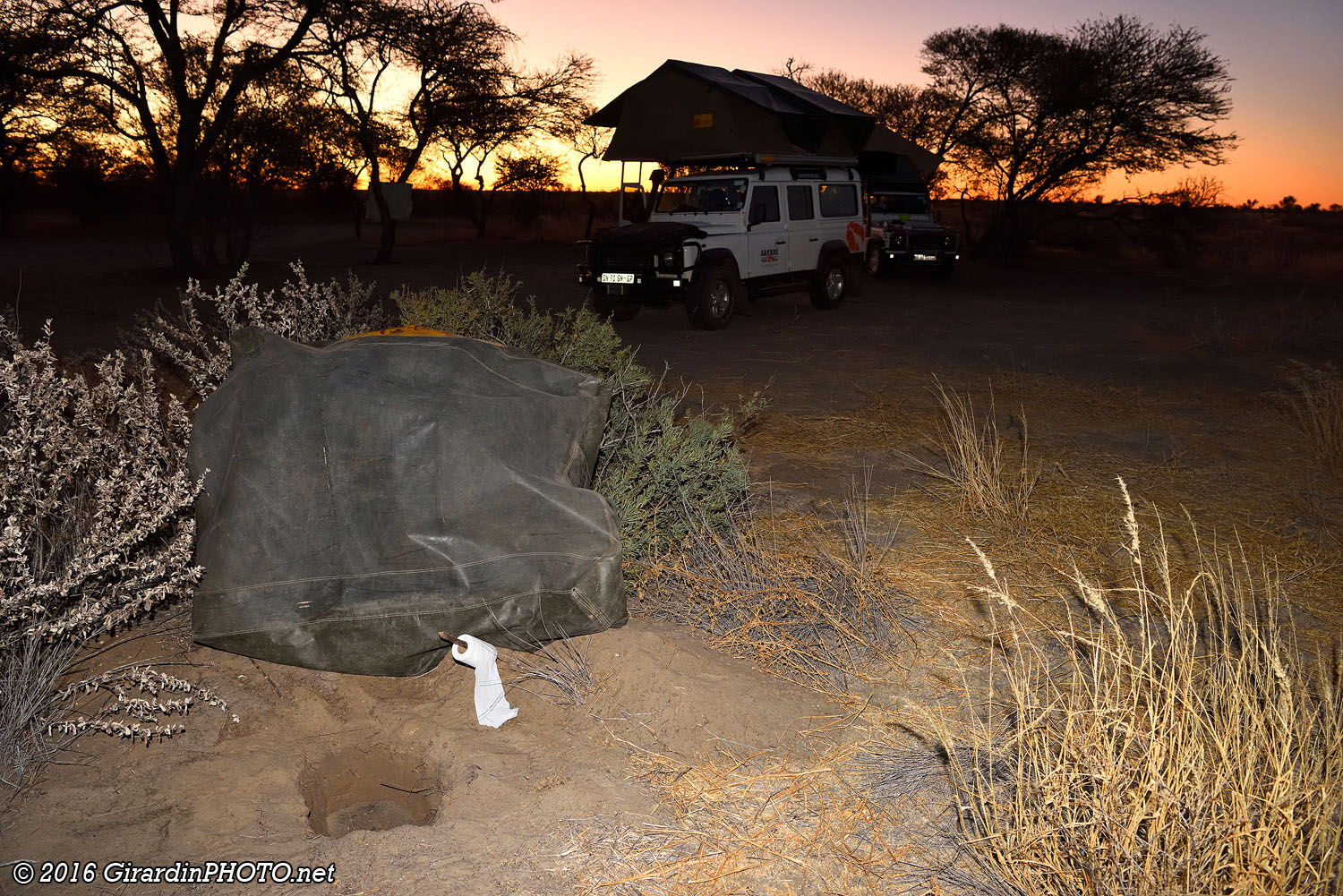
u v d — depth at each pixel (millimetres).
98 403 3676
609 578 3322
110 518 3182
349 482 3232
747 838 2656
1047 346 12734
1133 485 6105
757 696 3340
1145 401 8836
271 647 3172
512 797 2809
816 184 15953
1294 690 3027
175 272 19422
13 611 2922
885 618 3998
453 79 24141
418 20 21859
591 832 2654
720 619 3898
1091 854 2256
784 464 6648
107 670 3373
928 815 2766
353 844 2592
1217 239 38844
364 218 50656
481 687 3203
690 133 14781
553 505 3334
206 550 3230
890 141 20031
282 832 2643
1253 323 14141
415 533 3219
